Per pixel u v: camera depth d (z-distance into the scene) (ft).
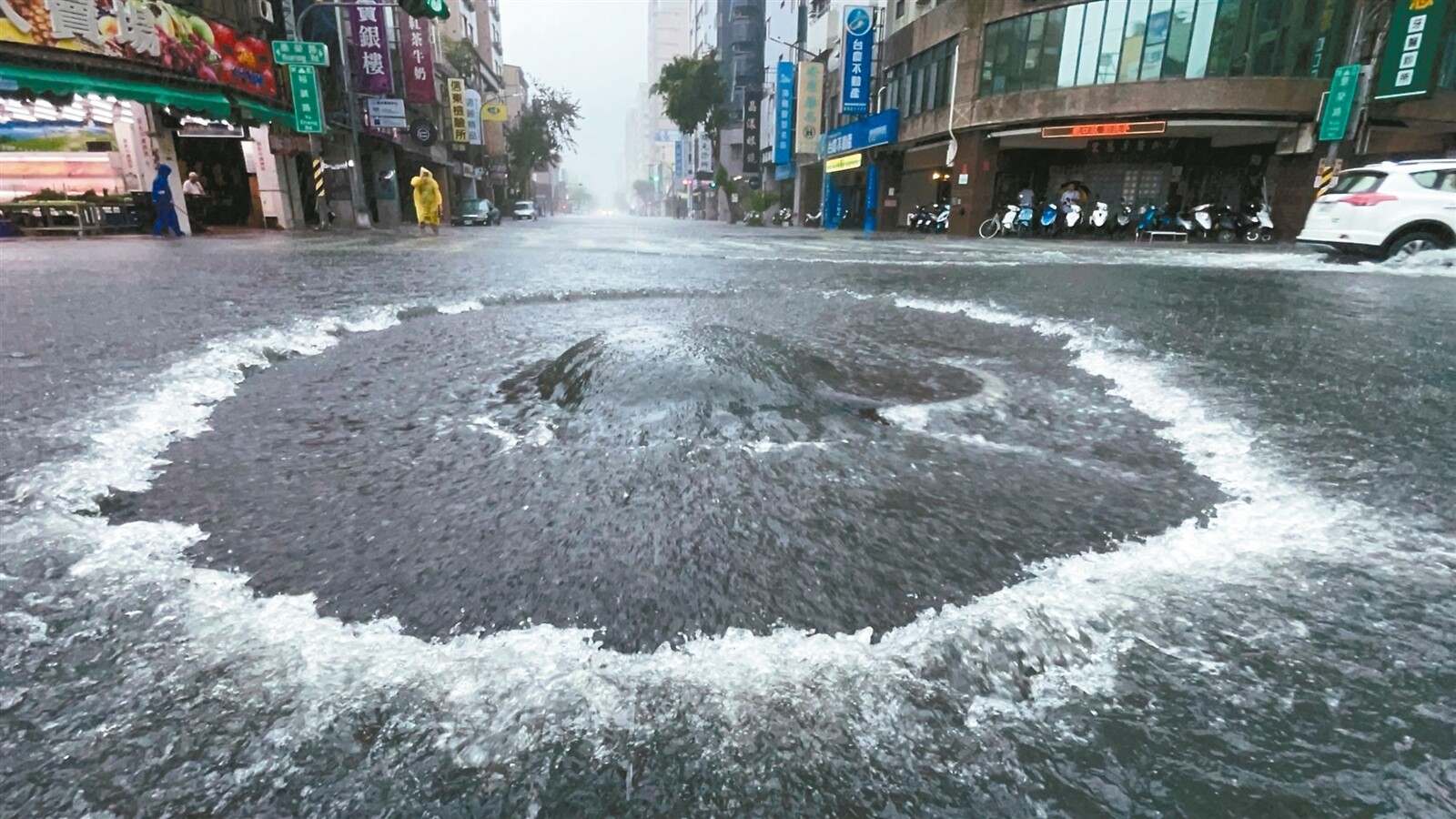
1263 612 4.53
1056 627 4.32
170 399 9.27
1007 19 63.82
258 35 57.67
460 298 18.83
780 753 3.30
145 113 48.37
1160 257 38.04
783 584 4.93
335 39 69.36
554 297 19.58
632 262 31.27
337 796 3.03
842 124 100.22
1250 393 10.09
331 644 4.12
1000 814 2.99
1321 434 8.32
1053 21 61.05
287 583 4.90
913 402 9.55
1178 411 9.28
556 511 6.09
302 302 17.70
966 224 70.44
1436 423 8.74
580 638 4.23
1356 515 6.06
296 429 8.43
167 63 46.03
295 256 32.53
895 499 6.46
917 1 76.23
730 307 18.07
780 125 115.34
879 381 10.57
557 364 10.43
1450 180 29.60
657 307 18.02
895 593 4.84
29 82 37.29
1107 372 11.35
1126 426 8.84
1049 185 71.31
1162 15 56.29
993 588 4.92
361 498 6.41
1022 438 8.33
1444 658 4.06
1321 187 54.13
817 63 105.29
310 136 60.08
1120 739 3.42
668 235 67.97
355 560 5.25
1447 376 11.14
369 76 71.15
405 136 87.10
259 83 56.03
